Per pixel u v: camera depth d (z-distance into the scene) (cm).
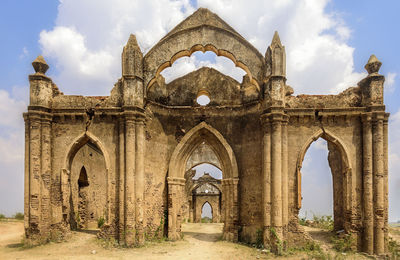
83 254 1456
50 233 1661
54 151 1727
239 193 1888
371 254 1564
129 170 1645
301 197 1655
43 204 1652
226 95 2067
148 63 1806
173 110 2044
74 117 1736
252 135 1872
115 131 1723
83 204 2339
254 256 1491
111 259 1373
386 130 1645
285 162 1636
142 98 1742
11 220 2580
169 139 2017
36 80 1705
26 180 1653
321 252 1548
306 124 1706
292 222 1633
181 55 1870
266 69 1716
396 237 1861
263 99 1723
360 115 1667
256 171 1811
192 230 2594
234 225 1844
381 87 1655
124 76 1717
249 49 1802
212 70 2128
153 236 1802
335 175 1981
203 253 1542
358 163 1662
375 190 1608
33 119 1672
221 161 1995
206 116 2019
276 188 1595
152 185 1850
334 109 1678
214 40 1838
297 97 1731
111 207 1664
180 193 1975
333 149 2006
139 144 1686
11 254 1464
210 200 4775
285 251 1546
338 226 1916
